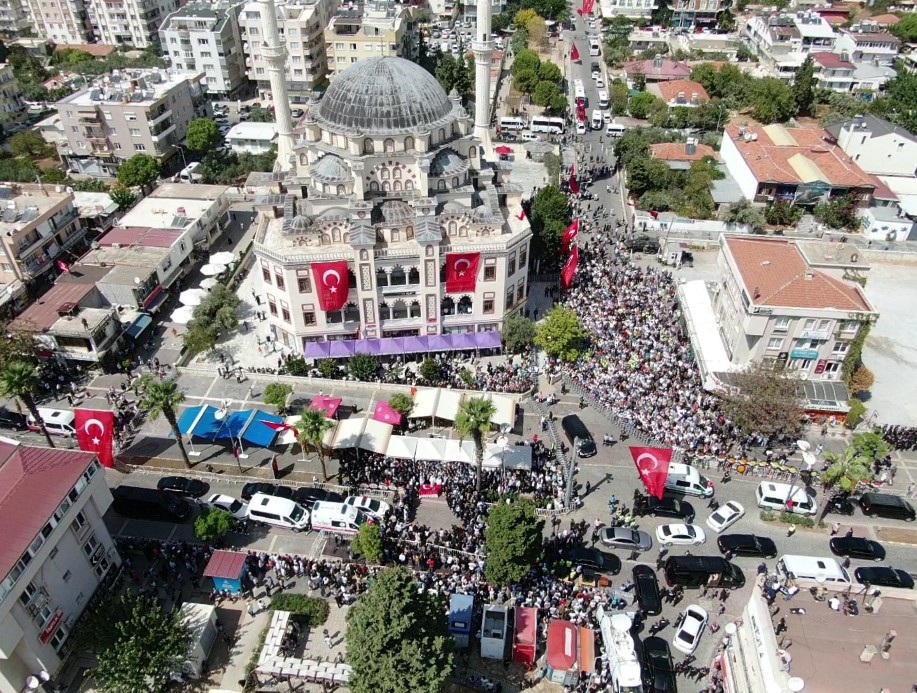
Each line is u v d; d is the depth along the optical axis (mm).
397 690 53312
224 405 89562
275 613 64438
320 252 91438
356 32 186250
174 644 59344
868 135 150500
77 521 64438
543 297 112062
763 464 83062
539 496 78562
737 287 92188
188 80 167500
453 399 88000
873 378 96062
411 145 95312
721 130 174125
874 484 81625
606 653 62438
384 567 71188
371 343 97688
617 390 92125
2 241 108562
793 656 53156
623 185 151375
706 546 74625
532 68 189375
